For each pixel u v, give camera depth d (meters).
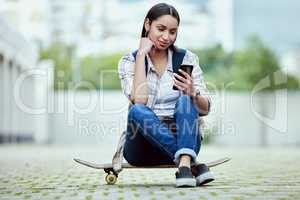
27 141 29.27
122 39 47.69
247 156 14.69
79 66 36.09
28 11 46.91
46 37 47.41
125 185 6.04
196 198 4.76
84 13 48.56
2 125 23.67
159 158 5.73
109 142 28.84
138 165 5.82
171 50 5.79
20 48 25.83
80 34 48.19
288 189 5.56
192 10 50.81
